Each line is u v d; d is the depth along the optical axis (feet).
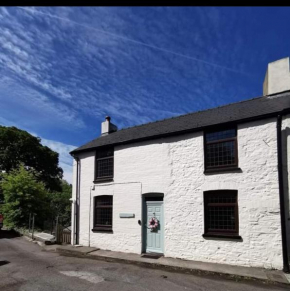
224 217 30.91
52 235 48.75
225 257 29.73
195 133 34.42
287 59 34.91
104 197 42.19
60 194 95.96
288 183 27.94
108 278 24.82
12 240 48.34
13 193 60.03
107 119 52.34
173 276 25.71
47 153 104.99
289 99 31.58
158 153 37.14
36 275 25.46
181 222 33.42
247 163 30.25
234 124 31.83
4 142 93.09
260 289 21.93
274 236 27.61
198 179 33.06
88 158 45.29
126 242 37.81
